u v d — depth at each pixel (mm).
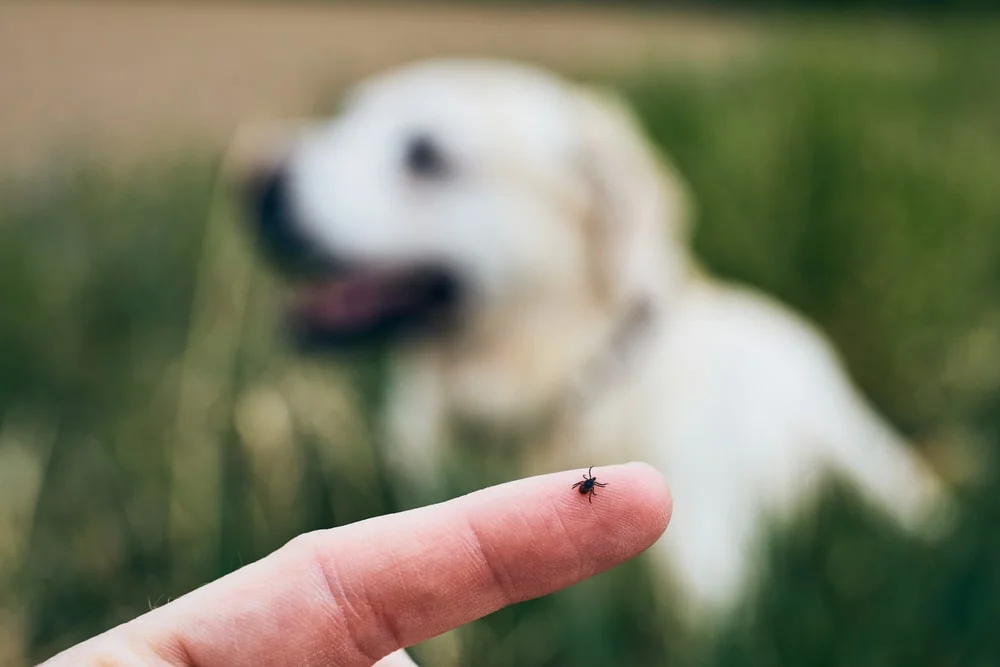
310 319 488
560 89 484
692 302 461
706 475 406
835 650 337
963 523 363
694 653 344
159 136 767
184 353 470
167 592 358
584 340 451
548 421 460
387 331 481
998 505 363
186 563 363
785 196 591
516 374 464
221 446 381
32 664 352
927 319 536
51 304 531
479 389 472
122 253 564
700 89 731
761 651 336
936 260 559
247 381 439
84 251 572
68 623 359
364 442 393
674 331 441
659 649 350
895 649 337
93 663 190
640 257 449
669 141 643
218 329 478
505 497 202
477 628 340
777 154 613
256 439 371
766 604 348
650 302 446
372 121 474
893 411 505
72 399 460
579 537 201
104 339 511
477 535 201
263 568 199
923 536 381
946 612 342
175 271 546
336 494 372
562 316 454
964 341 506
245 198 515
